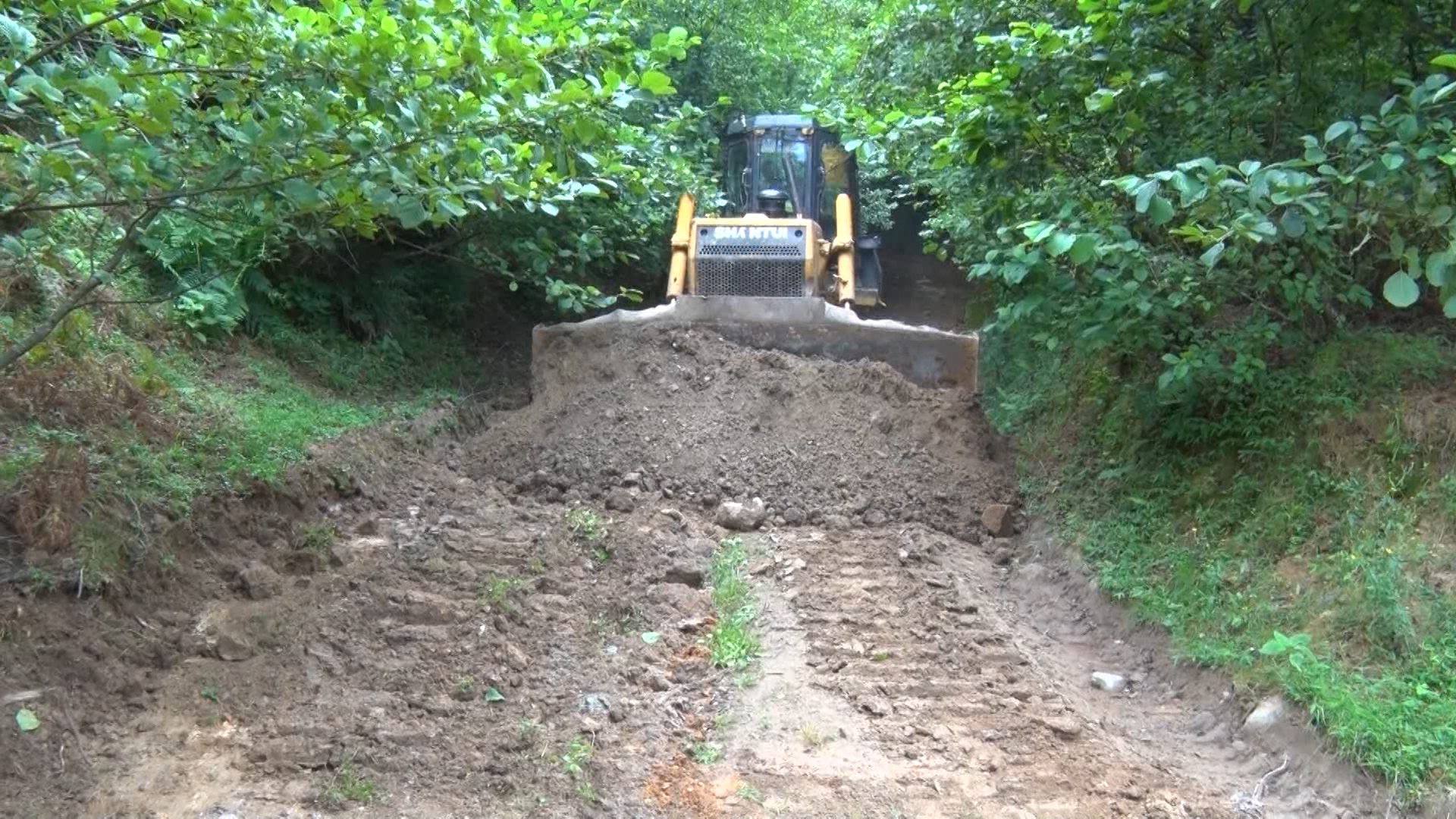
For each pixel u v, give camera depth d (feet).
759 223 32.53
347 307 34.22
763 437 26.45
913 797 14.32
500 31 13.58
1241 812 14.35
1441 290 13.92
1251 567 19.17
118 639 15.66
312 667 16.24
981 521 24.91
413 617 17.99
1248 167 15.24
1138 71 21.34
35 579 15.51
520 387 37.47
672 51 14.42
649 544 21.74
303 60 12.76
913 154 25.68
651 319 30.17
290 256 31.99
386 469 24.52
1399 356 20.11
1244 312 23.48
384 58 12.72
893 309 52.49
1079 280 21.57
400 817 13.12
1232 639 18.02
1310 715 15.34
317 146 12.91
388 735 14.64
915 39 30.91
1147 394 23.95
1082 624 20.68
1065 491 24.97
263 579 18.17
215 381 25.46
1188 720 17.03
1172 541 21.22
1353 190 16.52
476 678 16.42
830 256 35.76
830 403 27.32
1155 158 22.11
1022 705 16.96
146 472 18.75
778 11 55.67
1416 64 21.21
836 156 45.01
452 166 13.85
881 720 16.29
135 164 12.39
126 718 14.48
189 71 13.21
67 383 19.62
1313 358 21.33
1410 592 16.61
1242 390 21.76
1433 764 14.03
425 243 36.40
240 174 12.84
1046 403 30.01
